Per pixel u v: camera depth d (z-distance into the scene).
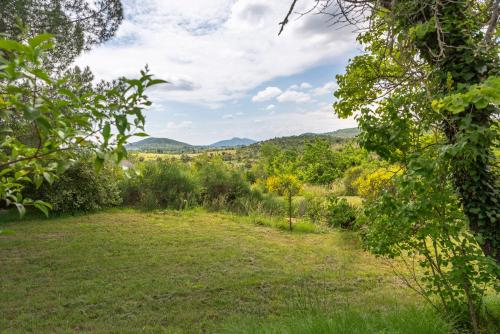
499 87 1.96
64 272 6.30
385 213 3.71
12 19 7.27
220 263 7.07
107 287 5.59
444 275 3.63
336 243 8.94
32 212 11.80
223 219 12.09
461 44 3.31
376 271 6.82
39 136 1.25
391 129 3.70
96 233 9.31
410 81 3.43
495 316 3.74
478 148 3.07
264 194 15.25
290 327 3.49
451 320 3.58
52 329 4.17
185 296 5.34
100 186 12.43
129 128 1.19
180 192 14.18
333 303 4.96
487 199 3.44
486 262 3.11
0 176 1.47
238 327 3.84
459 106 2.11
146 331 4.12
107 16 9.70
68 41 8.72
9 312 4.61
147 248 8.03
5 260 6.93
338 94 4.96
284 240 9.38
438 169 3.03
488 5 3.05
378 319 3.61
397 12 3.20
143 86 1.19
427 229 3.45
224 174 15.30
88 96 1.19
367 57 4.76
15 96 1.14
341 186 18.31
